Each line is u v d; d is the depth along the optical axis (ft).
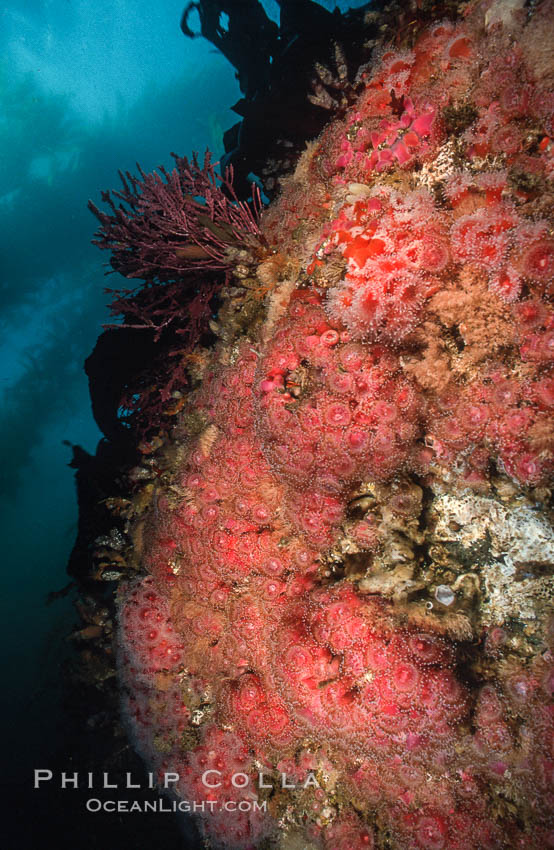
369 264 0.99
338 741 1.04
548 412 0.91
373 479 1.08
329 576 1.18
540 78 0.94
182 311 1.80
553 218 0.91
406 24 1.33
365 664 1.00
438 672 0.95
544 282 0.89
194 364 1.80
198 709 1.47
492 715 0.96
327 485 1.10
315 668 1.06
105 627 2.02
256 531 1.25
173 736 1.50
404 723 0.96
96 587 2.02
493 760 0.97
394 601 1.06
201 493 1.31
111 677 2.03
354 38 1.86
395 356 1.01
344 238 1.07
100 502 2.07
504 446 0.95
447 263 0.95
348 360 1.03
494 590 1.05
